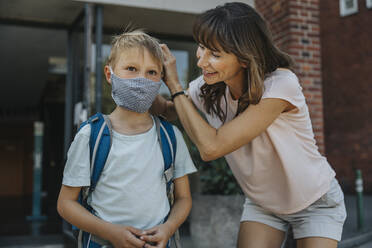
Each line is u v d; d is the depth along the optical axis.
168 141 1.52
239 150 1.75
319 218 1.77
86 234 1.44
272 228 1.91
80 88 4.82
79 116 4.52
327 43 11.84
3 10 4.98
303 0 4.89
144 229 1.38
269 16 5.19
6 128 18.19
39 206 7.56
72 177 1.38
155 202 1.42
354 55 11.16
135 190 1.39
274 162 1.71
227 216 3.77
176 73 1.70
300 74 4.81
